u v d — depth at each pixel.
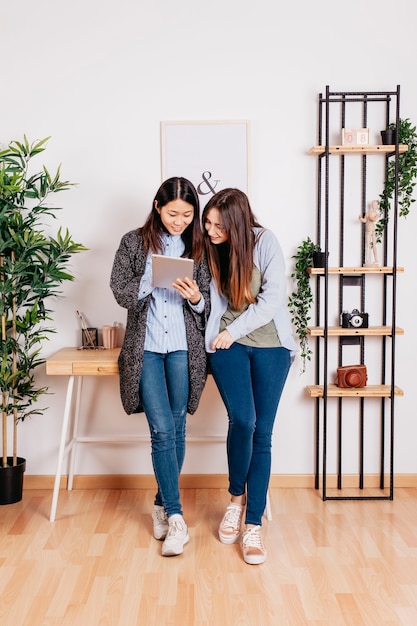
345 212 3.30
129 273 2.75
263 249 2.68
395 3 3.22
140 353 2.68
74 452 3.37
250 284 2.67
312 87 3.25
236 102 3.25
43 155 3.27
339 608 2.25
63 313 3.35
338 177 3.29
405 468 3.42
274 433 3.41
